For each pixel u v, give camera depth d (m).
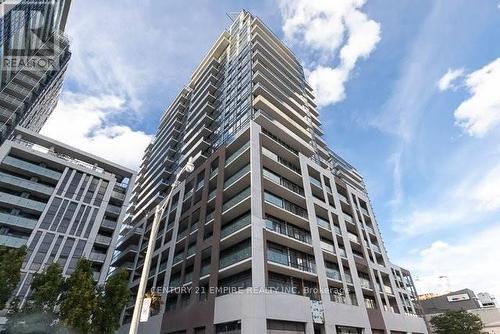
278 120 45.00
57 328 18.70
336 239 37.03
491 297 82.75
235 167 36.25
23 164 40.66
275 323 23.73
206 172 39.94
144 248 49.88
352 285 34.88
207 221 33.94
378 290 39.31
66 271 36.38
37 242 36.19
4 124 49.94
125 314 43.28
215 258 28.55
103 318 21.05
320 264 31.33
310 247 32.22
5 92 54.81
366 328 31.56
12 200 37.12
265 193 32.78
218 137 47.16
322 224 37.22
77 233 39.88
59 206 40.34
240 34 63.31
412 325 40.66
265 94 46.03
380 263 47.31
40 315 19.52
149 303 11.28
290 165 40.97
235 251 29.61
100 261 40.06
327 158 57.25
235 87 51.56
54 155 46.00
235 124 43.91
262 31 60.03
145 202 61.22
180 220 40.47
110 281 22.88
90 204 43.34
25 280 33.06
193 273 30.77
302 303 26.27
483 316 69.88
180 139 61.91
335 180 48.28
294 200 35.91
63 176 43.06
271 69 54.34
